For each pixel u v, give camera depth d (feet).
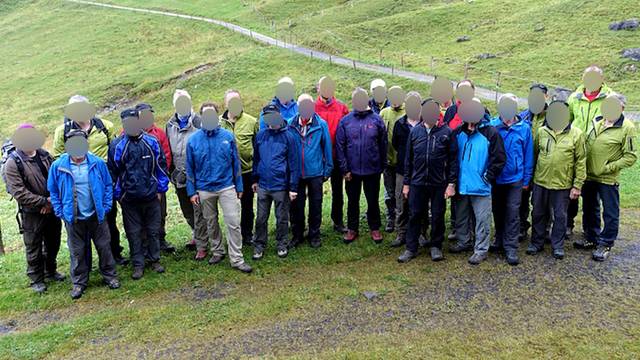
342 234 28.60
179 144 26.00
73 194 22.17
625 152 22.91
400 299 21.02
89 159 22.58
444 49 145.79
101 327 20.12
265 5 232.53
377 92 29.07
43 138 23.29
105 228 23.52
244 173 27.20
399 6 195.72
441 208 24.14
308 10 218.79
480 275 22.72
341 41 164.55
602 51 117.50
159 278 24.22
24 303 22.57
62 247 30.40
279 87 27.32
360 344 18.08
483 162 22.94
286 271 24.34
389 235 27.99
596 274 22.29
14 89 181.27
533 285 21.61
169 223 35.47
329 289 22.15
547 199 23.98
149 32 223.92
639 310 19.42
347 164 26.45
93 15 266.77
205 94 138.41
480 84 107.04
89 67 192.75
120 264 26.32
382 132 25.99
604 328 18.40
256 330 19.35
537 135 24.34
